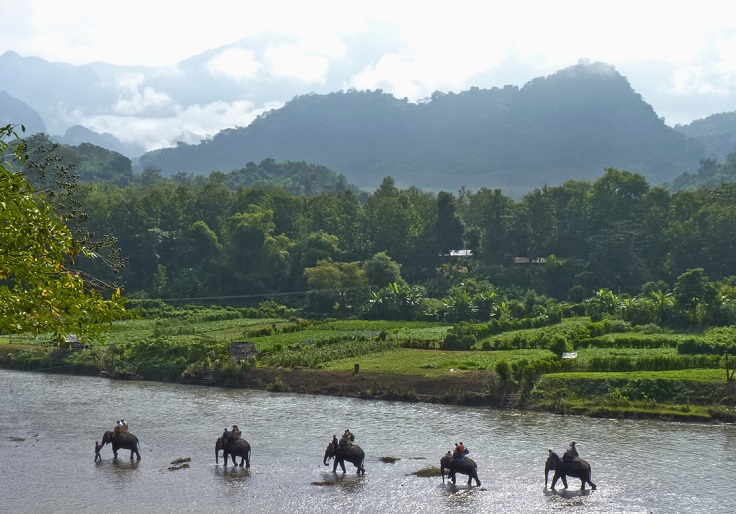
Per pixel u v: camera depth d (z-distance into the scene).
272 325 141.00
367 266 167.88
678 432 66.12
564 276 173.75
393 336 115.19
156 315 156.00
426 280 190.00
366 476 53.22
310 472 54.44
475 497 48.28
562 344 95.25
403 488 50.38
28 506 47.38
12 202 28.20
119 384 95.38
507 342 107.81
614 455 57.97
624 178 195.88
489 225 199.12
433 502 47.41
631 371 84.12
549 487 50.09
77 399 84.25
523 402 78.44
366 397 84.56
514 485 50.66
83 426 70.25
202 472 54.59
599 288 168.38
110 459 58.59
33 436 66.25
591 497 47.91
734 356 86.62
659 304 129.75
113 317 31.78
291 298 178.62
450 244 196.88
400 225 195.75
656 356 87.19
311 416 74.44
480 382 82.88
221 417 74.12
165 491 50.22
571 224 194.50
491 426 69.31
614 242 174.25
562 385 79.56
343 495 49.06
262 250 184.25
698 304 127.06
